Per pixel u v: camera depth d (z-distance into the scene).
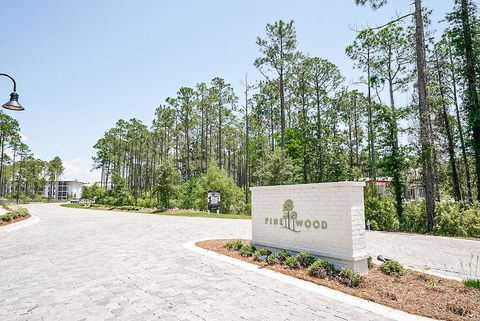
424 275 6.32
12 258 8.59
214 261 8.09
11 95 9.60
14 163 77.06
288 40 31.83
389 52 27.42
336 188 7.11
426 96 17.61
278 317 4.43
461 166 30.34
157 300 5.18
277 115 45.94
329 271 6.52
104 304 5.02
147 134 63.72
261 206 9.40
